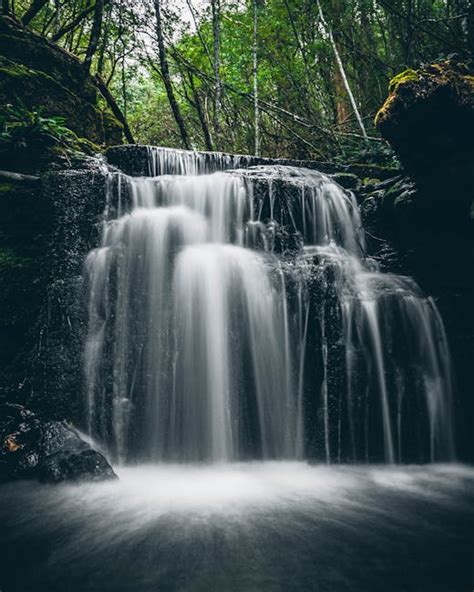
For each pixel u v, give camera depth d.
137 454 5.25
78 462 4.45
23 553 3.03
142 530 3.37
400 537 3.29
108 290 5.86
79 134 9.84
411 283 6.98
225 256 6.17
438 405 5.99
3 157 7.11
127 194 7.06
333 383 5.45
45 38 10.04
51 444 4.82
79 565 2.85
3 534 3.32
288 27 14.18
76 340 5.57
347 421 5.40
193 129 19.83
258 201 7.29
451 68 6.27
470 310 6.61
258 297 5.88
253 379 5.65
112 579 2.67
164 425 5.39
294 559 2.92
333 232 7.80
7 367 5.67
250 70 15.48
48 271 6.12
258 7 14.34
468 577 2.69
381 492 4.40
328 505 3.98
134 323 5.78
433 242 7.24
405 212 7.25
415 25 11.14
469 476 5.08
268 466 5.18
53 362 5.45
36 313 6.05
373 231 8.05
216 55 13.60
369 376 5.66
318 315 5.70
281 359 5.68
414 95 6.10
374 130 14.00
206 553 3.01
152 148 8.62
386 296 6.23
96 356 5.54
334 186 8.16
